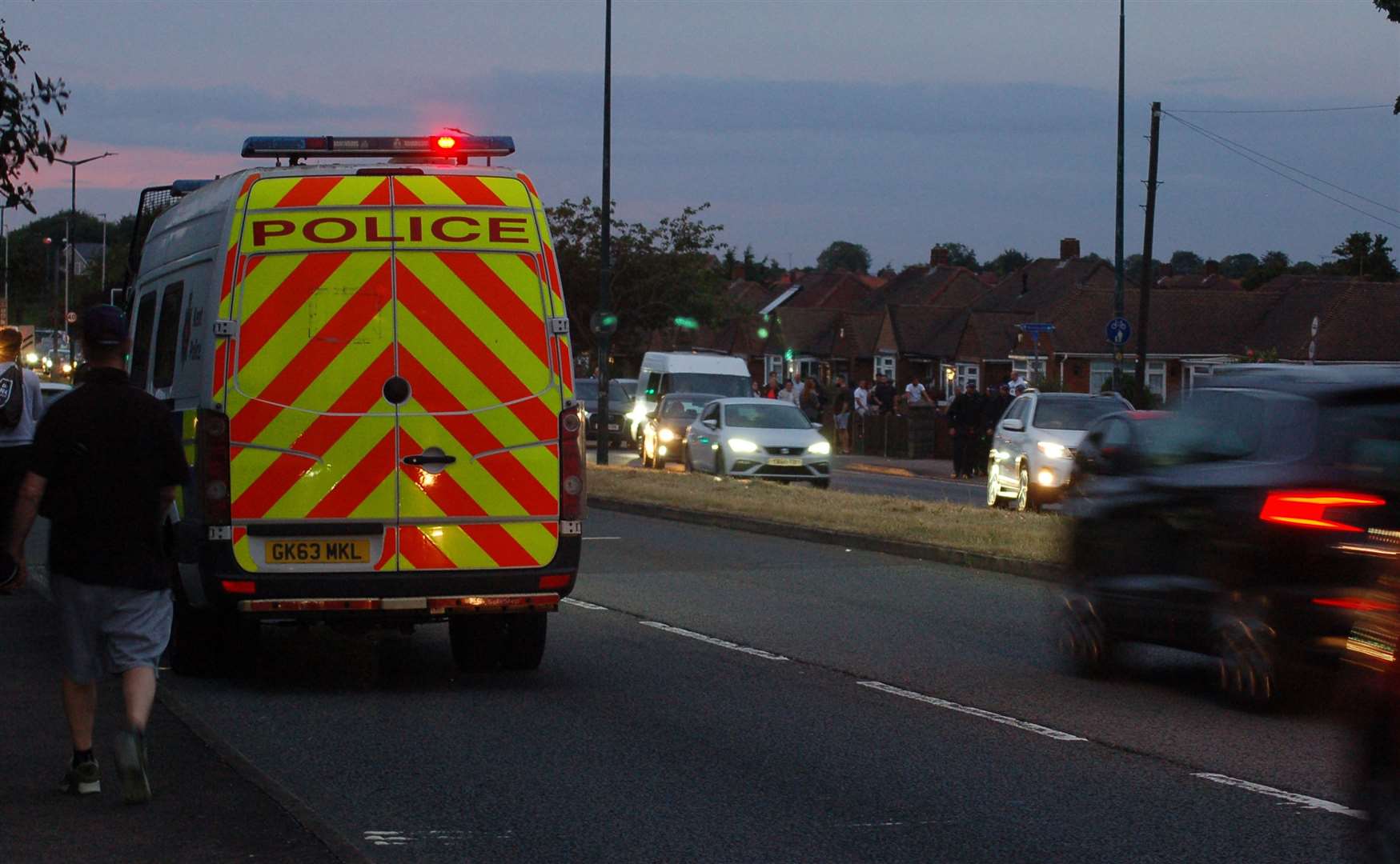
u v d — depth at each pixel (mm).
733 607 24109
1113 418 19125
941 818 11891
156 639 11570
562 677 18203
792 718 15758
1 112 17484
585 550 32594
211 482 16375
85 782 11625
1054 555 28500
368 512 16578
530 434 16922
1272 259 196625
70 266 138125
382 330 16672
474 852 10938
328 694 17125
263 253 16578
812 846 11094
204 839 10500
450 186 16938
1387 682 9352
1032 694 17234
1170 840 11242
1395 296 113250
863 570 28969
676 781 13086
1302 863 10633
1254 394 16703
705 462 53219
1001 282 162125
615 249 101438
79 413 11328
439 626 23078
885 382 87688
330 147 18547
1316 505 15133
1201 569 16422
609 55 61000
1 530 22047
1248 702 15938
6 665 17656
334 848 10305
